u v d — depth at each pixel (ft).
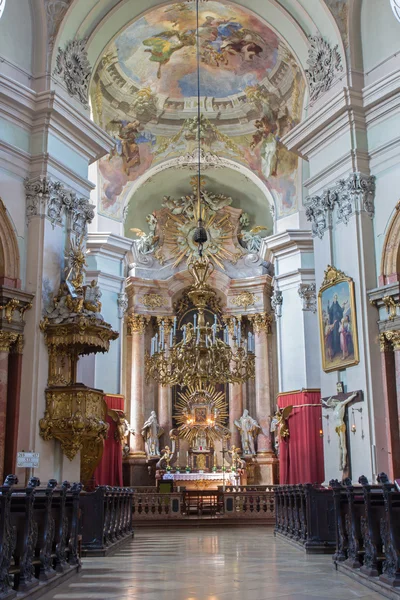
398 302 39.32
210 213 77.36
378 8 43.16
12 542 18.29
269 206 74.64
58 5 43.32
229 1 49.78
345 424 40.98
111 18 47.16
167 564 27.96
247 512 55.06
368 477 38.55
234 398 73.05
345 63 43.60
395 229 40.45
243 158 70.64
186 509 59.72
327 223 44.42
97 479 59.62
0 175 39.45
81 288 40.57
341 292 42.42
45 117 41.60
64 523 24.77
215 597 19.44
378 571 21.45
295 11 47.34
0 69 40.34
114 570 26.00
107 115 66.08
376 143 42.45
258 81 65.77
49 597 19.54
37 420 38.19
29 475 37.24
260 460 69.62
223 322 75.25
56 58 43.32
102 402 40.88
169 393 73.41
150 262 75.31
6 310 38.17
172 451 71.36
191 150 70.69
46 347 39.50
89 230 66.54
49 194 41.24
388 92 41.01
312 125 45.73
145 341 73.56
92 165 67.36
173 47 62.64
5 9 41.16
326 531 32.17
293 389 63.16
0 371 37.65
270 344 73.77
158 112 68.95
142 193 76.64
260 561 28.84
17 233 39.99
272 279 71.77
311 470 59.82
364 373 39.99
